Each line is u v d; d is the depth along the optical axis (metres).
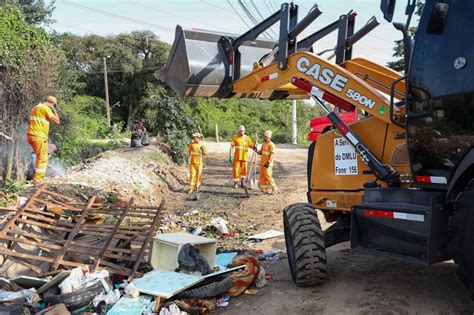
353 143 5.84
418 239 4.64
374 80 6.44
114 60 56.06
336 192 6.27
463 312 4.77
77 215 7.06
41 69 13.95
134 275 5.83
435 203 4.50
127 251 6.18
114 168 14.16
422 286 5.57
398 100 5.84
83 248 6.15
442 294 5.27
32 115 11.23
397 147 5.56
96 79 56.41
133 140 19.03
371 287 5.68
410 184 5.38
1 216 7.13
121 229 6.68
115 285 5.68
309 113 61.38
